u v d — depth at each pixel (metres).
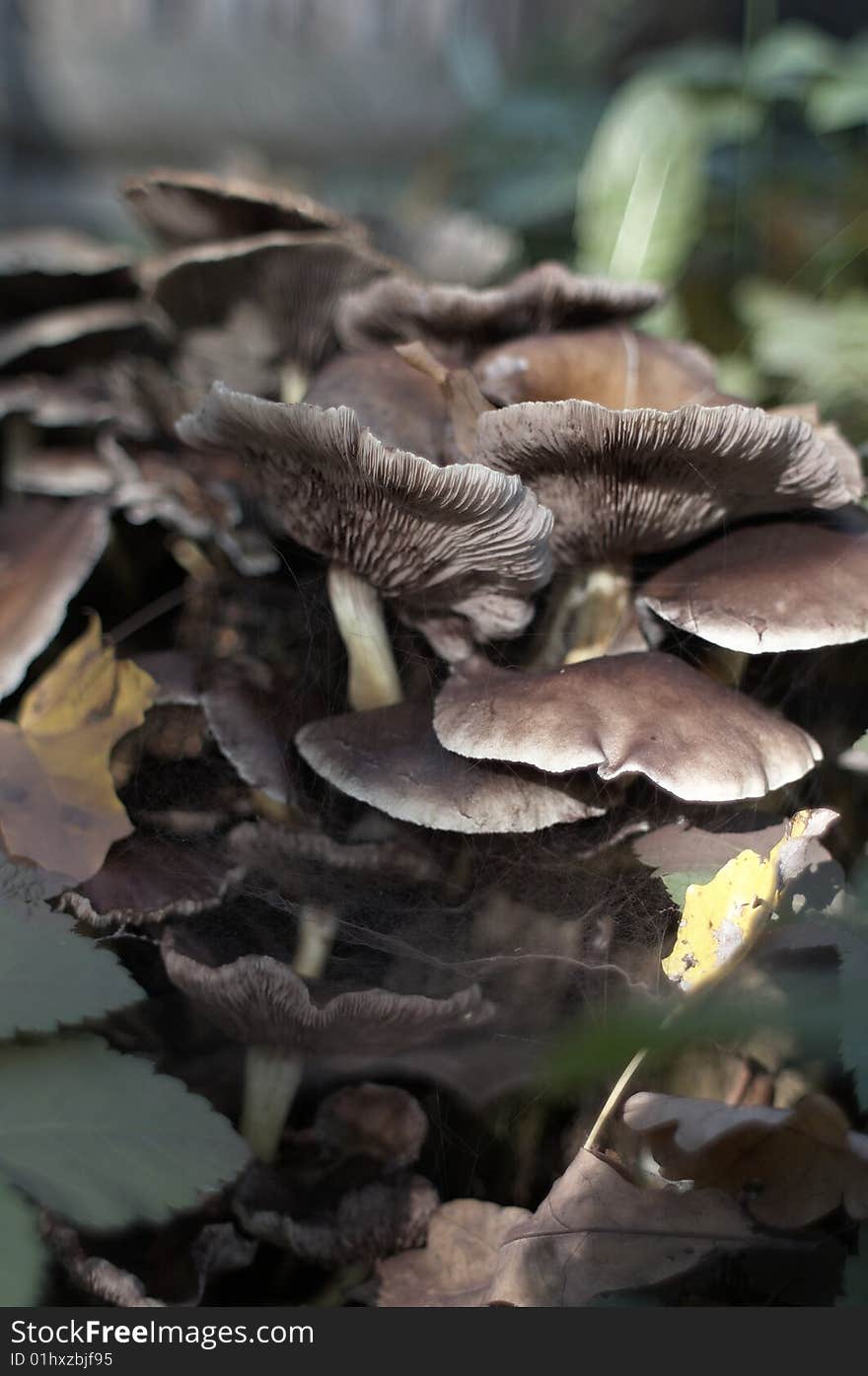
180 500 0.38
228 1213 0.29
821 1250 0.27
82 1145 0.26
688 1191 0.28
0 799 0.32
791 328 0.45
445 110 1.01
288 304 0.39
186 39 1.06
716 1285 0.27
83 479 0.41
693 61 0.59
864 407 0.43
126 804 0.33
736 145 0.62
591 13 0.95
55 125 1.03
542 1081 0.30
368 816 0.33
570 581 0.33
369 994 0.28
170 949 0.30
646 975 0.30
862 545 0.32
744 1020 0.28
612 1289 0.27
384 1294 0.28
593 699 0.30
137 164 1.06
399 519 0.30
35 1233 0.26
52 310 0.45
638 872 0.31
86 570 0.38
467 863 0.32
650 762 0.29
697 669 0.33
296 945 0.31
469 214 0.67
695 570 0.32
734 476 0.31
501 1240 0.29
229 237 0.40
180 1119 0.27
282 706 0.34
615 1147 0.29
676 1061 0.29
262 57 1.05
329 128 1.02
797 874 0.30
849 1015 0.28
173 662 0.35
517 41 1.12
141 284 0.42
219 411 0.30
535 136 0.71
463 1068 0.30
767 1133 0.27
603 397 0.33
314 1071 0.31
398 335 0.36
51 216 0.95
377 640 0.33
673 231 0.48
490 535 0.30
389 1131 0.30
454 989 0.30
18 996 0.27
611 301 0.34
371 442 0.28
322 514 0.31
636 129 0.49
